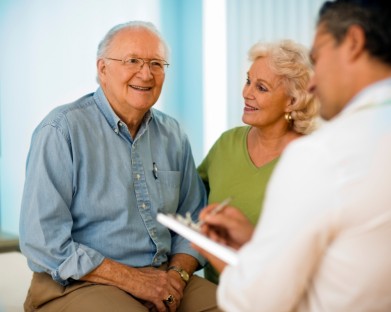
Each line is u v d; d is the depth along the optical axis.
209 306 1.83
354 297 0.92
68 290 1.72
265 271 0.89
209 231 1.17
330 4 0.98
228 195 1.95
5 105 3.01
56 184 1.74
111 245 1.82
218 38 3.54
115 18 3.22
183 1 3.43
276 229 0.90
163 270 1.92
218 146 2.11
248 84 1.93
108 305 1.66
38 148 1.75
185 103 3.49
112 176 1.83
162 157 2.00
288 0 3.68
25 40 3.02
